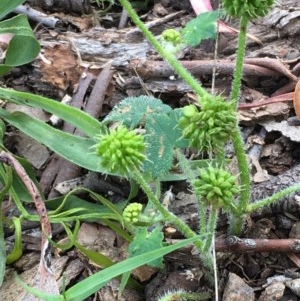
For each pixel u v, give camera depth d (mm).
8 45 223
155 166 181
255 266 194
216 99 154
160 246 170
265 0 159
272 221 202
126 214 170
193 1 247
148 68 233
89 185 214
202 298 185
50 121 232
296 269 192
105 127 200
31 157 225
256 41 244
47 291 173
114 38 251
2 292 189
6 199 212
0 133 209
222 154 166
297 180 201
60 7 273
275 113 222
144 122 207
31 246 202
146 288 190
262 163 218
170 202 205
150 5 281
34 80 240
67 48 242
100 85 232
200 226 182
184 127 158
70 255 198
